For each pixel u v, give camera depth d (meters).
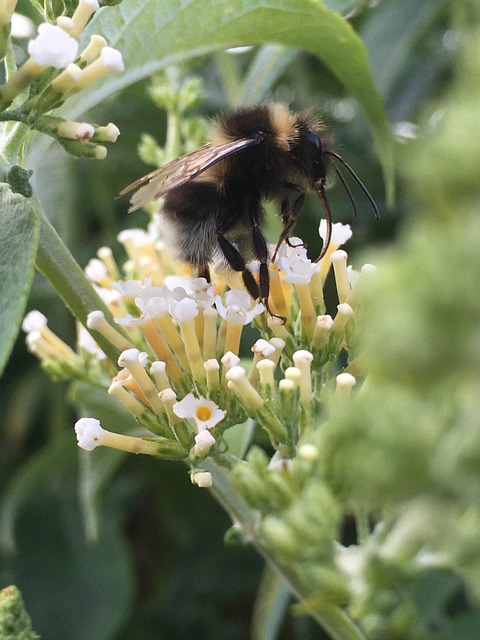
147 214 0.16
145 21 0.10
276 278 0.09
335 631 0.08
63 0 0.09
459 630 0.12
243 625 0.16
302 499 0.07
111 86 0.10
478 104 0.05
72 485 0.16
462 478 0.06
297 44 0.10
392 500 0.06
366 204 0.16
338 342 0.09
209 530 0.17
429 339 0.05
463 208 0.05
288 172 0.10
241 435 0.10
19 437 0.17
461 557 0.06
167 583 0.17
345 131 0.17
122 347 0.09
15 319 0.08
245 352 0.13
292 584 0.09
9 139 0.09
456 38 0.13
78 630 0.15
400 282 0.05
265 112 0.10
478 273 0.05
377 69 0.15
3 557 0.15
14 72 0.09
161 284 0.10
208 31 0.10
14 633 0.09
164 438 0.09
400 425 0.05
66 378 0.11
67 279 0.09
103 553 0.15
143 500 0.17
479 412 0.06
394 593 0.07
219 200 0.10
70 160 0.16
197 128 0.12
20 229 0.08
